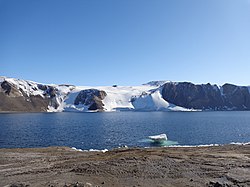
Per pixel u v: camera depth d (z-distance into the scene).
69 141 64.94
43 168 24.66
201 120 150.38
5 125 112.25
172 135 76.12
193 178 20.31
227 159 26.72
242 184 18.41
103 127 107.44
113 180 19.72
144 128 101.69
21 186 17.95
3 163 28.25
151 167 23.03
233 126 106.69
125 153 32.84
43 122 136.38
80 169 22.53
